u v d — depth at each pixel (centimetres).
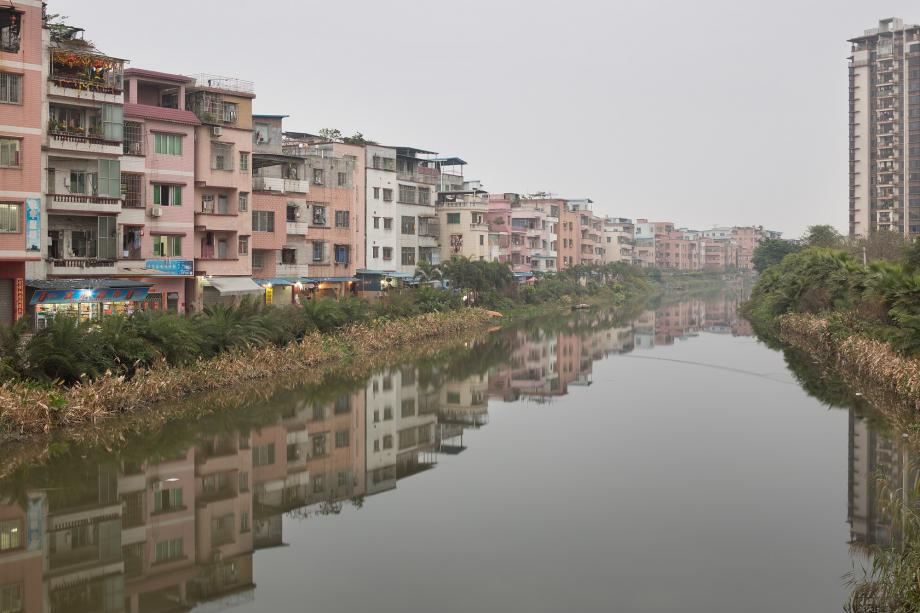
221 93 5688
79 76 4531
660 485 2691
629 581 1889
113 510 2417
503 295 10250
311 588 1867
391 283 8169
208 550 2116
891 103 14538
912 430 3064
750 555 2050
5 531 2244
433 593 1827
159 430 3284
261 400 3981
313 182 7125
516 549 2106
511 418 3847
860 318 5128
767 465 2912
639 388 4709
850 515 2358
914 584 1524
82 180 4675
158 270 5212
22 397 3023
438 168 10738
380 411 3919
